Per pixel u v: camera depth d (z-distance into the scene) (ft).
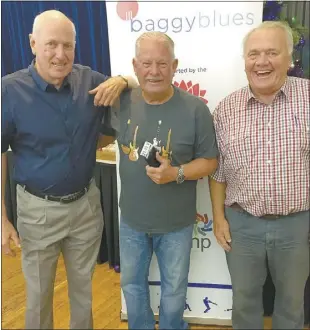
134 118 4.88
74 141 4.84
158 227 5.05
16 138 4.76
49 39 4.40
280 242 4.92
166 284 5.35
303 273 5.09
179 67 5.57
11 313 5.38
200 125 4.83
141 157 4.84
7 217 5.15
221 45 5.44
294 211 4.82
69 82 4.76
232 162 4.94
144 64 4.56
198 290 6.21
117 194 5.87
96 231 5.37
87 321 5.58
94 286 6.00
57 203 4.94
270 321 5.54
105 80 5.12
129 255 5.30
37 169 4.80
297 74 5.47
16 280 5.52
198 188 5.88
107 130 5.20
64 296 5.55
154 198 4.95
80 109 4.82
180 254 5.18
